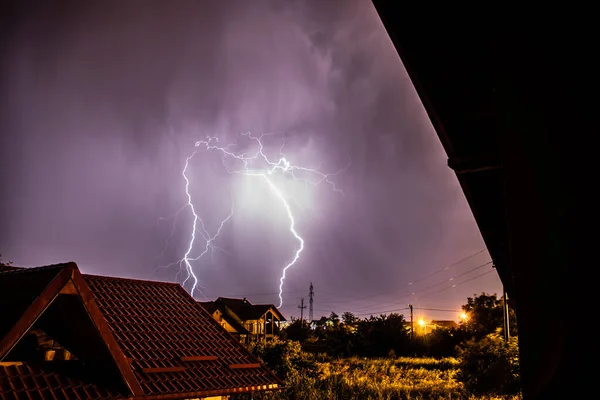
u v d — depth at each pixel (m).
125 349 9.21
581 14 1.44
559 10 1.49
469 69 2.04
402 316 50.50
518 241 1.49
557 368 1.35
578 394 1.29
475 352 22.70
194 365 9.77
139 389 7.82
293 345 24.41
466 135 2.47
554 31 1.49
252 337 47.28
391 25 1.91
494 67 1.64
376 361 38.47
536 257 1.45
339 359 41.28
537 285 1.43
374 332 48.69
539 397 1.39
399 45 2.00
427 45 1.97
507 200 1.54
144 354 9.32
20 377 7.05
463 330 45.41
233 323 49.12
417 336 49.00
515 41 1.56
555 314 1.39
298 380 21.88
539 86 1.50
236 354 10.90
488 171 2.83
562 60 1.46
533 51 1.52
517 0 1.57
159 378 8.75
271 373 10.70
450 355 44.97
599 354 1.28
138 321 10.53
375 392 21.42
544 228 1.44
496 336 22.73
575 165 1.40
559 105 1.45
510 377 20.44
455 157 2.56
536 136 1.49
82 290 7.34
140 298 11.60
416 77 2.12
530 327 1.43
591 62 1.41
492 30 1.64
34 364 7.52
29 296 7.10
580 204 1.37
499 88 1.60
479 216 3.41
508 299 4.89
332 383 22.94
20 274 8.62
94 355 7.79
